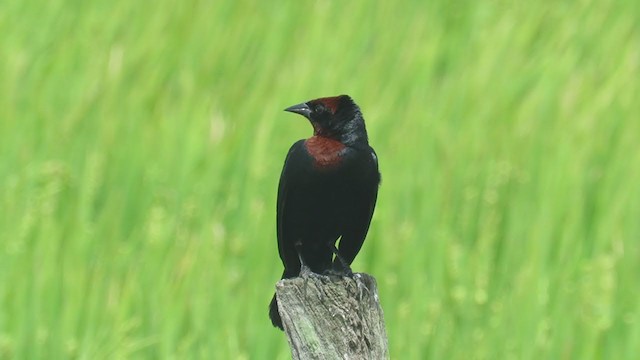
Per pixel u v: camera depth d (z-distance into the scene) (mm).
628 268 13461
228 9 20562
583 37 20109
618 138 16344
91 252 13352
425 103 17422
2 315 12312
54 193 14406
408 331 12375
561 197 14500
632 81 18062
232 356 12016
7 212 13812
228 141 15570
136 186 14922
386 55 18984
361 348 7648
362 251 13586
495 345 12359
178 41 19438
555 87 17484
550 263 13680
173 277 12727
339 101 9922
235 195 14617
